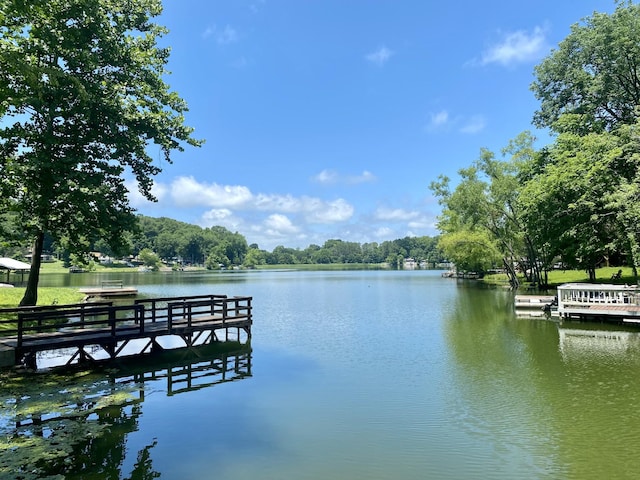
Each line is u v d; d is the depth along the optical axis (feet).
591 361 43.45
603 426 27.37
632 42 83.87
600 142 71.67
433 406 31.91
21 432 26.99
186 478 21.56
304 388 36.76
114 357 45.73
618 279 98.68
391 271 469.57
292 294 143.43
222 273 434.71
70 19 51.13
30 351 39.96
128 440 26.08
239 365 45.06
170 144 60.95
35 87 34.96
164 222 622.13
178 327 49.85
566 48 98.37
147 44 61.72
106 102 51.19
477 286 167.12
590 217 72.43
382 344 55.47
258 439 26.32
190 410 31.35
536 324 67.62
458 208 147.95
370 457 23.88
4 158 48.16
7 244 52.95
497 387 36.09
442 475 21.80
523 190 95.14
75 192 46.60
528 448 24.68
